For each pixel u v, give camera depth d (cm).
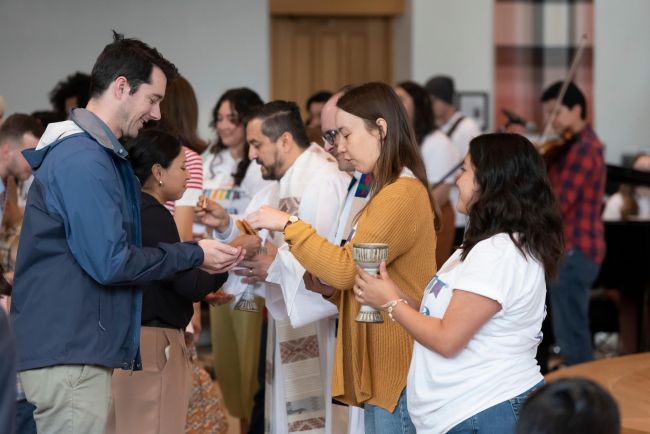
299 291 382
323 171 418
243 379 541
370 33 1063
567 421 192
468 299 288
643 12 1012
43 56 948
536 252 293
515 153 299
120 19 959
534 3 997
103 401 325
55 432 322
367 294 304
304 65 1058
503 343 292
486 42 994
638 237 695
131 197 332
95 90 328
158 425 383
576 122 666
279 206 427
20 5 942
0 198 439
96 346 320
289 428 428
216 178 567
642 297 698
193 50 975
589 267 640
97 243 310
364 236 327
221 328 547
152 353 380
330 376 425
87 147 315
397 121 342
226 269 352
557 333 648
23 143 450
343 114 343
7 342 204
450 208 660
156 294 378
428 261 344
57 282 318
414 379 303
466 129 777
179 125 485
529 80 1002
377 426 344
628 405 359
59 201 314
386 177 340
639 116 1018
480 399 289
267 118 429
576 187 638
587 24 1007
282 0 1025
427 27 989
